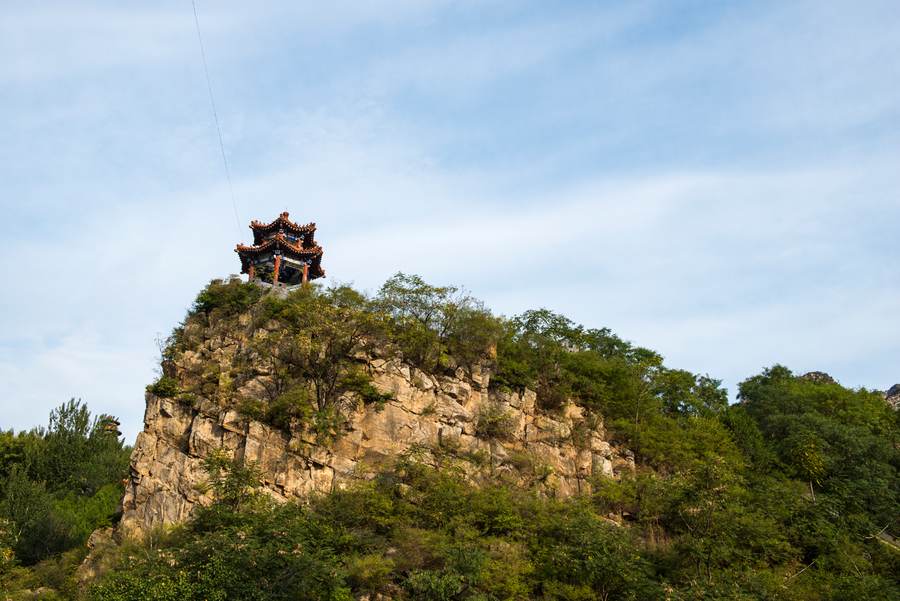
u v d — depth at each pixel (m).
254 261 76.81
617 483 59.69
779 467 69.44
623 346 85.56
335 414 55.94
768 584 47.16
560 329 79.06
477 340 66.31
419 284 67.94
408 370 61.75
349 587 43.38
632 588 44.62
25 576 54.09
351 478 53.47
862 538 56.62
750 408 86.69
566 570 45.88
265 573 39.47
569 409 67.81
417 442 57.88
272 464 53.66
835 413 85.12
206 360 61.03
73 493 78.25
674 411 78.56
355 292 63.91
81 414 90.38
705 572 47.94
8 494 70.06
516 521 49.72
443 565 45.31
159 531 49.12
